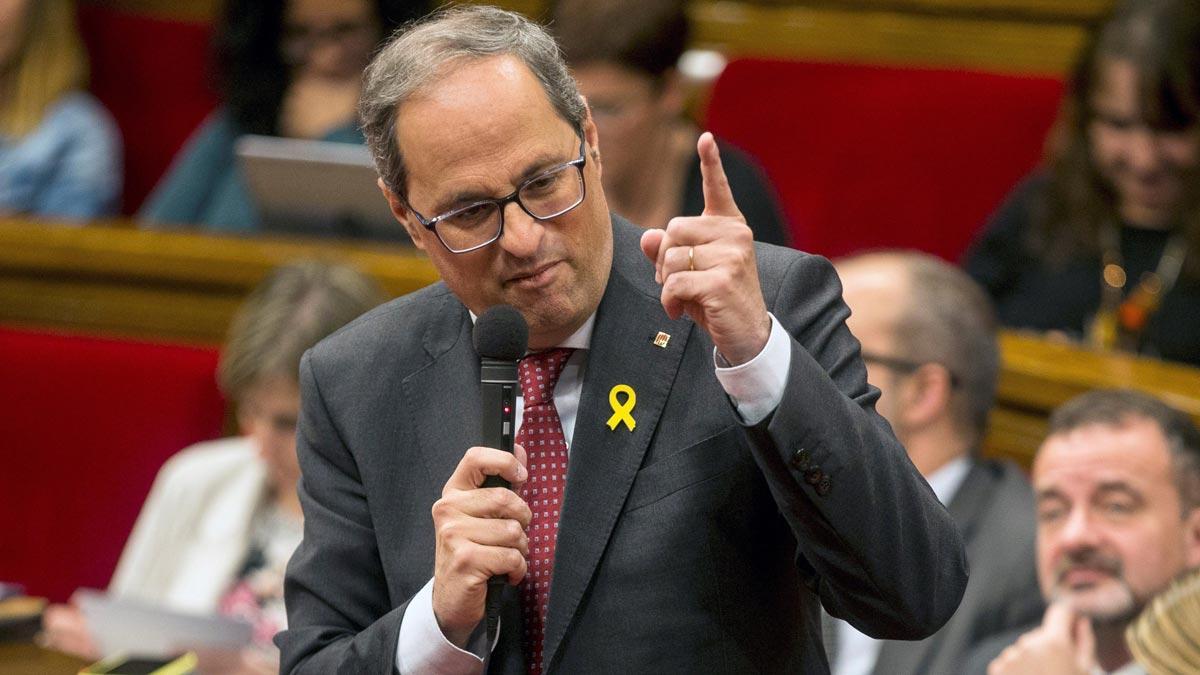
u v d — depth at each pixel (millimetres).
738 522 4742
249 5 12406
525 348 4574
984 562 7676
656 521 4730
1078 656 7020
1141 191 10680
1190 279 10484
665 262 4367
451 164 4527
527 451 4941
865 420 4516
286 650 5086
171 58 14992
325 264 9695
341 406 5172
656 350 4875
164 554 10008
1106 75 10594
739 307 4328
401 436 5070
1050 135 11766
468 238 4594
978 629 7559
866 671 7719
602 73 10289
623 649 4684
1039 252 10977
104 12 15047
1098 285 10766
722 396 4801
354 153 11008
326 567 5125
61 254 11703
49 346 11250
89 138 14164
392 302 5395
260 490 10000
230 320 11492
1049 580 7219
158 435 10992
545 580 4844
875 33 13891
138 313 11688
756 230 10867
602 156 10430
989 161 12484
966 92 12594
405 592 4941
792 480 4371
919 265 7984
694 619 4688
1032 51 13453
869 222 12648
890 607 4520
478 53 4582
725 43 14234
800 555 4797
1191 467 7062
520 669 4762
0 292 11898
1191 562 7035
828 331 4852
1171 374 8914
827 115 12789
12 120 14008
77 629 9047
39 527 11102
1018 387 9094
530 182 4547
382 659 4734
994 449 9312
